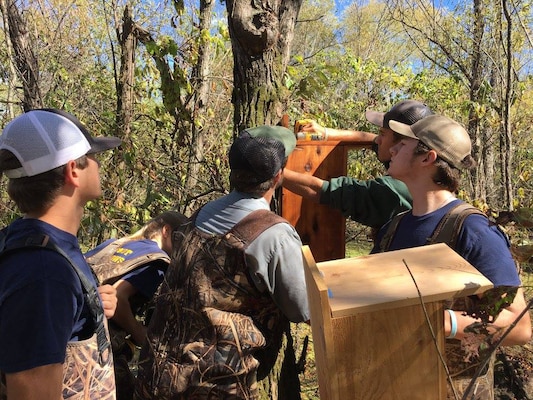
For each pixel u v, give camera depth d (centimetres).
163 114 388
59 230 132
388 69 644
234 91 226
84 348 134
